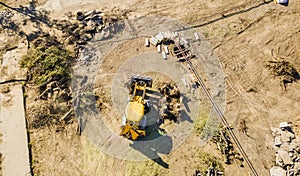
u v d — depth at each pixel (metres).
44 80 17.34
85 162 15.42
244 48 19.39
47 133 16.12
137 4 20.98
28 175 14.96
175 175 15.21
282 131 16.38
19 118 16.38
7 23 19.61
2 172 14.95
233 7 21.11
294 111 17.19
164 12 20.73
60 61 17.98
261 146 16.05
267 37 19.84
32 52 18.47
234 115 16.98
